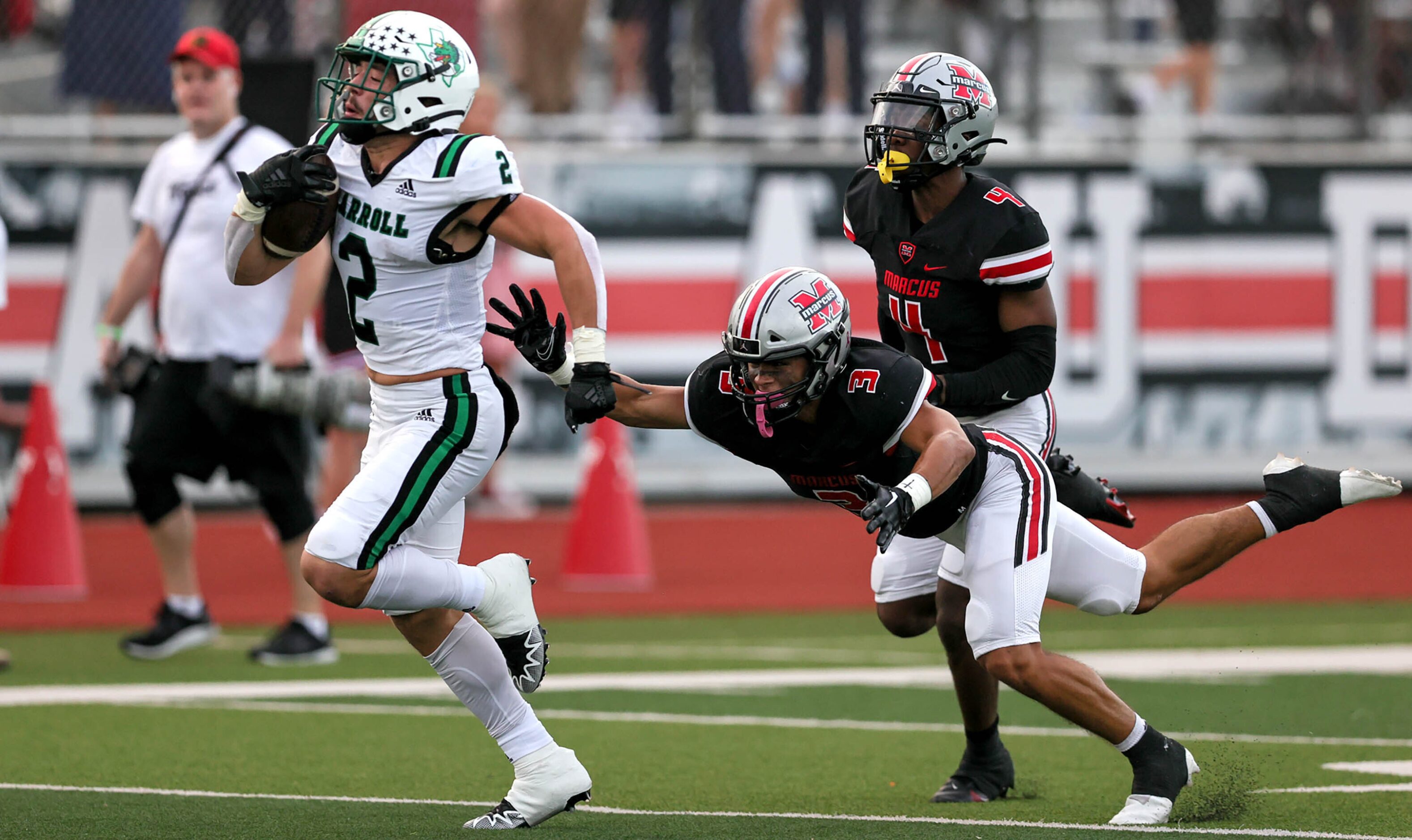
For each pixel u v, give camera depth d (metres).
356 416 25.08
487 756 19.22
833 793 17.28
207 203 25.30
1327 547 38.78
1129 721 15.36
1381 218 43.81
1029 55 44.66
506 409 15.63
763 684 24.41
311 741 20.08
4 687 23.75
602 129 44.56
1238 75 51.56
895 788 17.59
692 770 18.55
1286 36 47.19
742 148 43.34
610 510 34.31
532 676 15.47
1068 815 16.05
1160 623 30.45
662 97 44.44
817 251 42.66
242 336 25.45
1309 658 26.64
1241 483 43.47
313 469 38.12
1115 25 51.69
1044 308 16.84
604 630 29.59
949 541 16.09
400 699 23.08
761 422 14.90
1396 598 33.06
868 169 18.08
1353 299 43.75
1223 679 24.78
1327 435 43.75
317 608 26.36
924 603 17.78
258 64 32.84
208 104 25.33
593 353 14.72
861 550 38.56
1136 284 43.25
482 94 33.03
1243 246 43.47
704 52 43.94
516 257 40.47
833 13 44.19
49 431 32.91
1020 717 22.12
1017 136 46.22
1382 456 43.91
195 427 25.59
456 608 15.21
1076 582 15.75
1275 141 45.59
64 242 40.09
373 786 17.52
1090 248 43.12
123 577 34.38
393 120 14.63
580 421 14.74
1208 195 43.38
